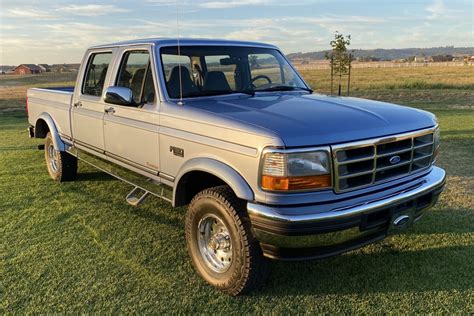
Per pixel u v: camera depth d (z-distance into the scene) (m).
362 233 3.15
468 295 3.40
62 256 4.23
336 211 2.98
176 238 4.64
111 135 4.79
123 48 4.70
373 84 32.44
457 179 6.54
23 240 4.61
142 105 4.24
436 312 3.20
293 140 2.90
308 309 3.29
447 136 10.00
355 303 3.35
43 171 7.59
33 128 7.10
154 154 4.12
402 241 4.40
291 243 2.96
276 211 2.94
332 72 19.12
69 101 5.82
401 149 3.39
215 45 4.59
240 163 3.14
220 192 3.36
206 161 3.41
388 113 3.54
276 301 3.41
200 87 4.26
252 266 3.26
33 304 3.40
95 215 5.34
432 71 58.75
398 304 3.32
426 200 3.65
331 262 4.02
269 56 4.99
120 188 6.45
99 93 5.14
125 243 4.52
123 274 3.86
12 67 93.50
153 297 3.49
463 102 19.48
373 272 3.81
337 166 3.00
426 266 3.88
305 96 4.23
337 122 3.17
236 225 3.24
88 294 3.54
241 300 3.43
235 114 3.38
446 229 4.67
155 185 4.25
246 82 4.63
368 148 3.15
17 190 6.41
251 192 3.08
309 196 2.98
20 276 3.84
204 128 3.47
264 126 3.05
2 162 8.41
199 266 3.72
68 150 6.14
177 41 4.38
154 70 4.13
